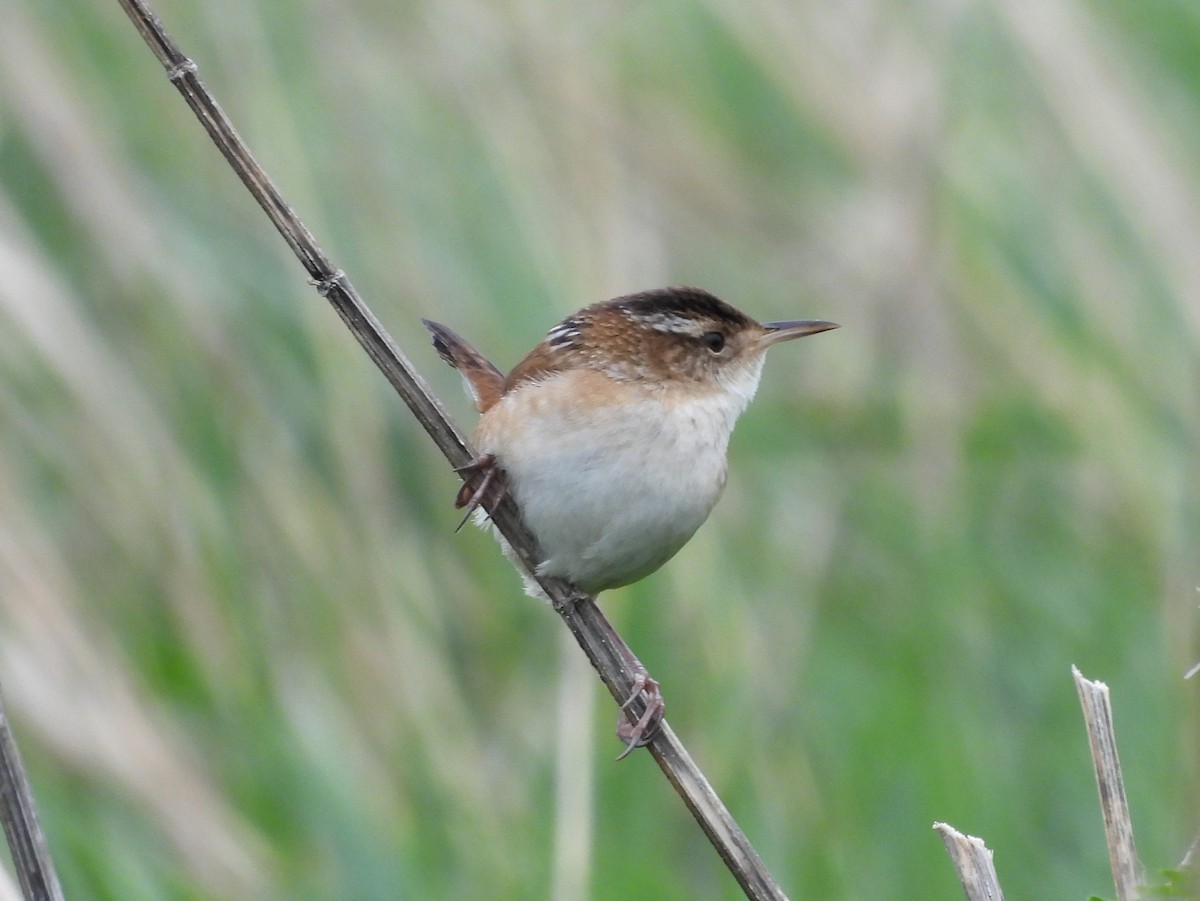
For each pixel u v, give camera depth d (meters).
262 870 9.16
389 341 7.54
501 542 8.55
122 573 10.07
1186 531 11.08
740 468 11.94
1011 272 12.30
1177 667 10.17
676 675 10.28
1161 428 11.93
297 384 11.08
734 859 7.04
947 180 12.27
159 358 10.80
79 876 8.64
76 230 10.94
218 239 11.48
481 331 11.26
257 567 10.30
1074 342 12.14
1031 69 12.54
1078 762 10.51
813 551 11.37
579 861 8.95
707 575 10.55
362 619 10.26
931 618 10.91
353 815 9.38
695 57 12.88
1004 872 9.84
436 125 11.73
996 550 11.44
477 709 10.74
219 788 9.54
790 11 12.60
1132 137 12.45
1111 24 13.63
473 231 11.48
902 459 11.82
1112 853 5.90
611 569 8.25
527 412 8.16
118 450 10.17
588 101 11.90
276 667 10.01
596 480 8.06
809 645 10.80
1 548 9.43
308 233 7.20
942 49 12.52
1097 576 11.41
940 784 10.04
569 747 9.39
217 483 10.56
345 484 10.73
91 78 11.86
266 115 11.46
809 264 12.62
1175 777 9.66
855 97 12.40
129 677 9.62
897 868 9.86
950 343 12.09
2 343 10.12
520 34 11.95
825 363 12.39
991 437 11.95
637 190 12.38
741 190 12.73
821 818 9.80
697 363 8.55
